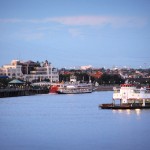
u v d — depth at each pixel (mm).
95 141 168250
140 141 167500
